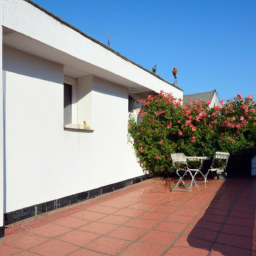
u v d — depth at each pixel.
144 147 8.01
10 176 4.30
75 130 5.76
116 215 5.00
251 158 9.81
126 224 4.48
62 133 5.41
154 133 7.91
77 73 6.27
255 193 6.63
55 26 4.61
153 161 8.12
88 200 6.10
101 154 6.64
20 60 4.57
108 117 6.98
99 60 5.79
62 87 5.46
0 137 3.77
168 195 6.58
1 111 3.79
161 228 4.25
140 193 6.88
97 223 4.55
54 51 4.71
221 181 8.46
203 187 7.50
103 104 6.80
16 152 4.41
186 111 7.85
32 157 4.71
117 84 7.42
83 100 6.53
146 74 7.89
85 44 5.36
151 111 8.34
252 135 7.99
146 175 8.82
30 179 4.67
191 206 5.51
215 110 7.84
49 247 3.59
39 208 4.84
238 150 8.12
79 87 6.63
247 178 9.07
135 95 9.10
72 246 3.62
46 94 5.06
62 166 5.40
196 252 3.34
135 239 3.82
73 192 5.69
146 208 5.45
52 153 5.15
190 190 7.02
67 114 6.66
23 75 4.61
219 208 5.32
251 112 7.87
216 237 3.81
